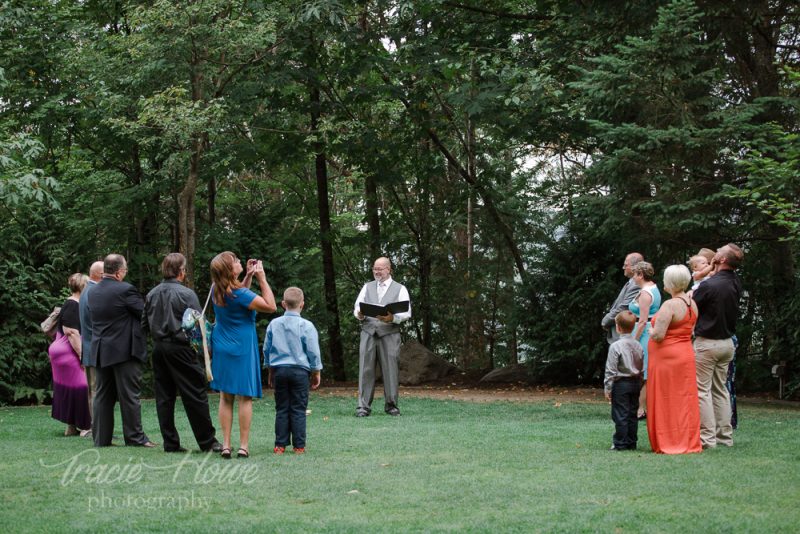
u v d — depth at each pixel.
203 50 15.61
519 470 6.72
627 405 7.90
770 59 14.55
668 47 12.16
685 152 12.56
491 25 16.97
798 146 11.10
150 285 19.30
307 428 9.93
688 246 13.85
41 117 16.66
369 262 23.44
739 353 16.41
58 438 9.36
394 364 11.96
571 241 17.44
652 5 13.37
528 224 22.53
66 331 9.58
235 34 15.33
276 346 7.86
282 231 19.55
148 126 15.62
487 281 23.78
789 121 13.08
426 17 17.64
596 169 13.26
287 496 5.74
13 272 15.66
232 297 7.37
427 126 19.70
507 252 23.03
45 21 17.14
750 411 12.15
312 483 6.16
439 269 23.41
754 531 4.68
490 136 23.17
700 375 8.05
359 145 19.14
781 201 11.02
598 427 9.89
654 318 7.68
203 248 18.23
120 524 4.93
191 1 15.16
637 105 13.09
